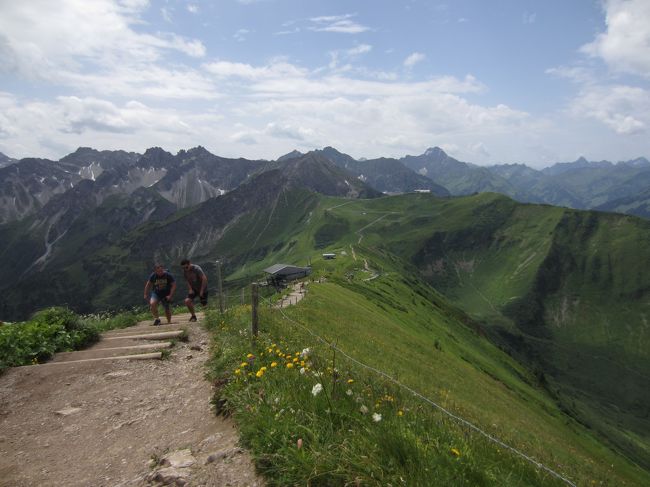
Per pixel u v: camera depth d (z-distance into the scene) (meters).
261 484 5.30
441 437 6.13
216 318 16.83
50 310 15.23
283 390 7.04
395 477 4.75
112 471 6.64
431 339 59.06
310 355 9.28
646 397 160.25
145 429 8.03
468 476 5.05
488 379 54.72
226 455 6.08
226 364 10.15
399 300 80.44
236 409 7.32
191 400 9.10
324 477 4.96
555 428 48.03
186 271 18.17
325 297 44.06
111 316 21.44
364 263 125.00
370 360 24.56
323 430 5.73
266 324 16.06
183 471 5.92
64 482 6.51
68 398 9.91
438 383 30.28
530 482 5.89
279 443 5.64
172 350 13.24
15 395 10.17
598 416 120.06
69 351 13.45
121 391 10.10
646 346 191.12
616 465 45.38
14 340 12.69
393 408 7.02
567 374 175.75
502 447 6.82
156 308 17.64
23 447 7.82
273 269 102.88
